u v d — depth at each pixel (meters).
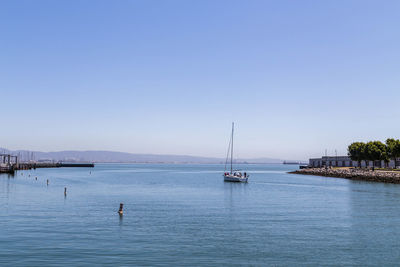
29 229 34.97
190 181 126.62
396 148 130.25
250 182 120.06
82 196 68.44
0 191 75.88
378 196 69.81
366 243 30.92
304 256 27.09
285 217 43.78
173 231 35.19
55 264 24.19
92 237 32.16
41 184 100.19
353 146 160.75
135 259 25.72
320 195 72.06
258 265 24.92
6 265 23.86
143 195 72.00
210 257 26.55
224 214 46.12
